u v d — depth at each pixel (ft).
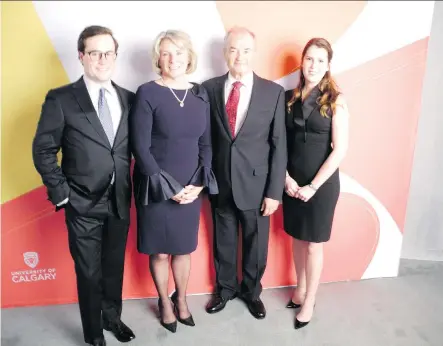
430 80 7.72
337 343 6.34
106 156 5.41
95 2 6.10
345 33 6.70
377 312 7.09
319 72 5.82
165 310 6.58
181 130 5.60
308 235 6.40
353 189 7.51
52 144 5.23
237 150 6.07
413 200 8.42
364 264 8.01
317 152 6.10
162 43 5.40
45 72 6.25
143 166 5.54
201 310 7.17
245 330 6.65
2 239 6.91
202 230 7.36
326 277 8.00
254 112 5.95
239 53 5.70
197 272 7.58
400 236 7.89
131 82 6.49
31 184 6.71
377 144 7.29
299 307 7.22
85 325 6.08
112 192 5.64
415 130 7.26
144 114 5.46
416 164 8.20
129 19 6.24
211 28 6.44
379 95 7.03
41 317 7.01
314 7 6.54
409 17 6.71
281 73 6.75
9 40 6.06
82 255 5.71
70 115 5.19
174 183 5.69
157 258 6.27
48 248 7.08
